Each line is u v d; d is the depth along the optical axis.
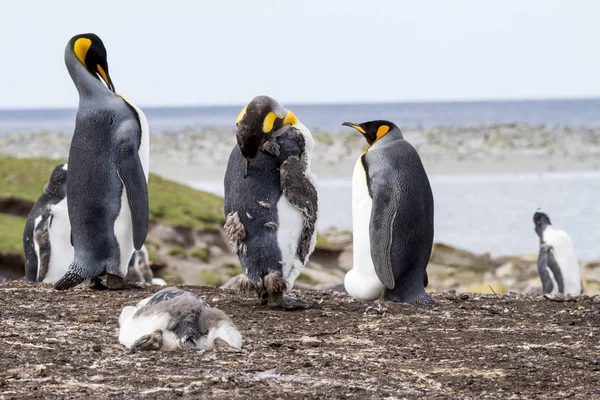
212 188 74.56
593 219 52.69
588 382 9.72
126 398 8.24
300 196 13.84
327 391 8.80
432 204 15.95
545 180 80.44
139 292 16.12
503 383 9.60
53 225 19.75
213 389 8.67
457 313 14.83
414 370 10.13
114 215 16.05
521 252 43.25
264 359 10.27
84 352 10.34
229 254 37.03
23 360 9.88
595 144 124.81
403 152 15.73
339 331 12.71
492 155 109.06
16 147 122.62
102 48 16.75
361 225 15.70
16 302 14.59
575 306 15.95
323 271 35.72
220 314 10.55
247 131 13.58
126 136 16.02
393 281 15.21
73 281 16.08
